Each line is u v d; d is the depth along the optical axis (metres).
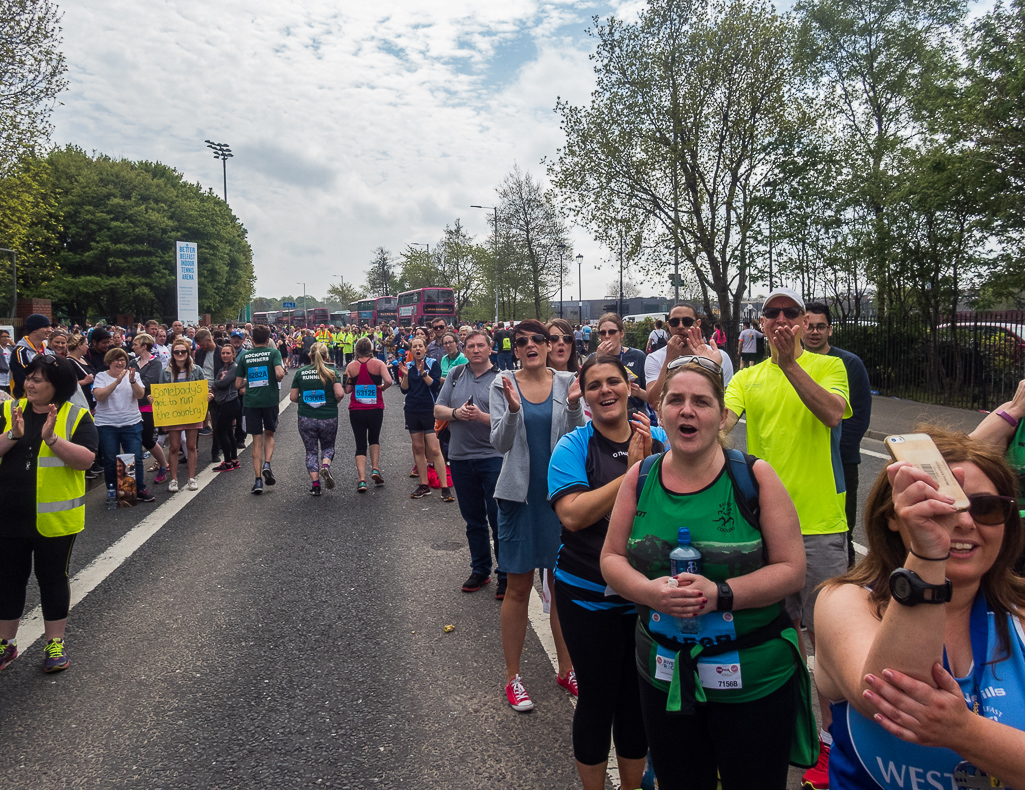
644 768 2.97
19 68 18.50
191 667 4.13
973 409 13.67
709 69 20.36
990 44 12.44
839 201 19.45
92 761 3.22
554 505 2.82
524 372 3.96
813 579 3.26
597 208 22.14
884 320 16.67
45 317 8.95
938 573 1.28
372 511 7.76
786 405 3.33
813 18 20.11
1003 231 13.05
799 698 2.15
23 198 20.92
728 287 21.89
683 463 2.18
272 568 5.86
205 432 13.62
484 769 3.13
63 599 4.12
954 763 1.45
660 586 2.03
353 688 3.87
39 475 3.99
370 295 82.81
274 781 3.06
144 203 49.72
